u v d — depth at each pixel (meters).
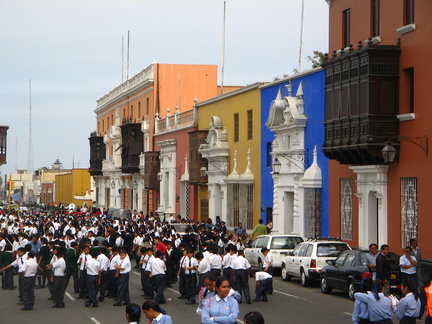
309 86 42.25
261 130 49.66
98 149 108.25
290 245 37.09
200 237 45.06
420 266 27.28
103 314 25.95
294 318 24.31
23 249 28.80
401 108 32.47
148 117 81.88
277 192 46.06
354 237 36.81
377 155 32.59
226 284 14.38
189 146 63.47
